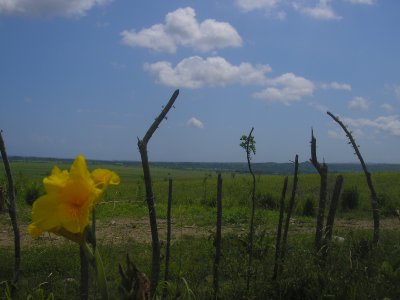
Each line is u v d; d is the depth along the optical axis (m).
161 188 24.78
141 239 10.79
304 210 16.25
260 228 10.30
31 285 6.65
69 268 7.66
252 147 5.96
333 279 5.30
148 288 2.41
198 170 104.75
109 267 7.54
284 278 5.62
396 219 15.16
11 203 4.92
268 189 21.61
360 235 9.20
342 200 17.02
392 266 5.47
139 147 4.29
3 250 9.09
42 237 10.66
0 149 4.81
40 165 80.31
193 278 6.63
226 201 18.47
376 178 27.94
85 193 2.00
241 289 5.64
